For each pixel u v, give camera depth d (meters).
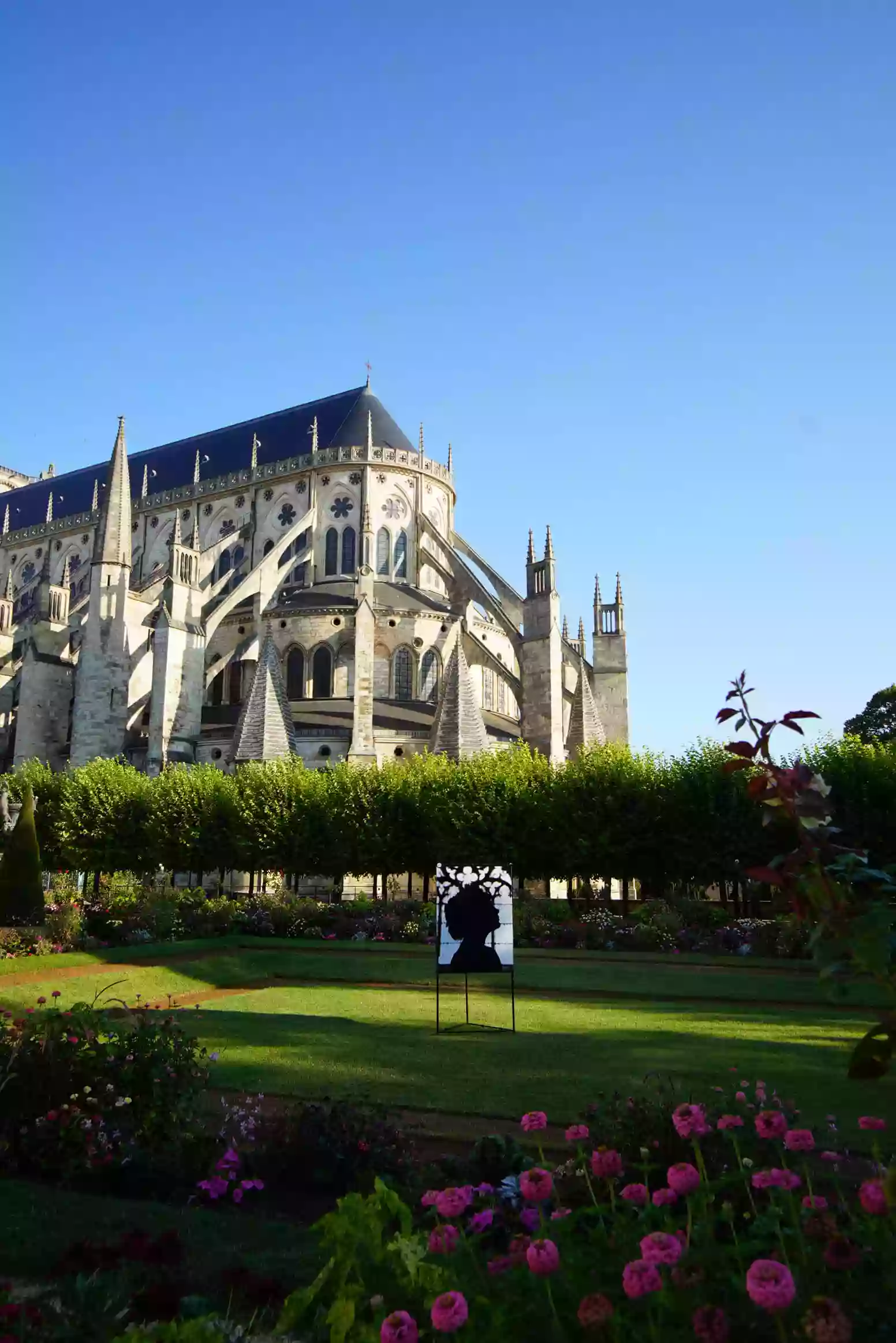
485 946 24.00
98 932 41.94
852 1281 5.98
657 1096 14.92
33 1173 12.56
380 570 89.38
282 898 54.22
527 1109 15.19
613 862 54.47
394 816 57.88
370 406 97.50
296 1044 20.77
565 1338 5.53
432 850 57.09
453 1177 11.82
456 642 74.50
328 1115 12.80
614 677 79.56
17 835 40.62
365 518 74.88
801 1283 5.82
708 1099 12.35
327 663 79.81
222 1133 13.12
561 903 52.28
